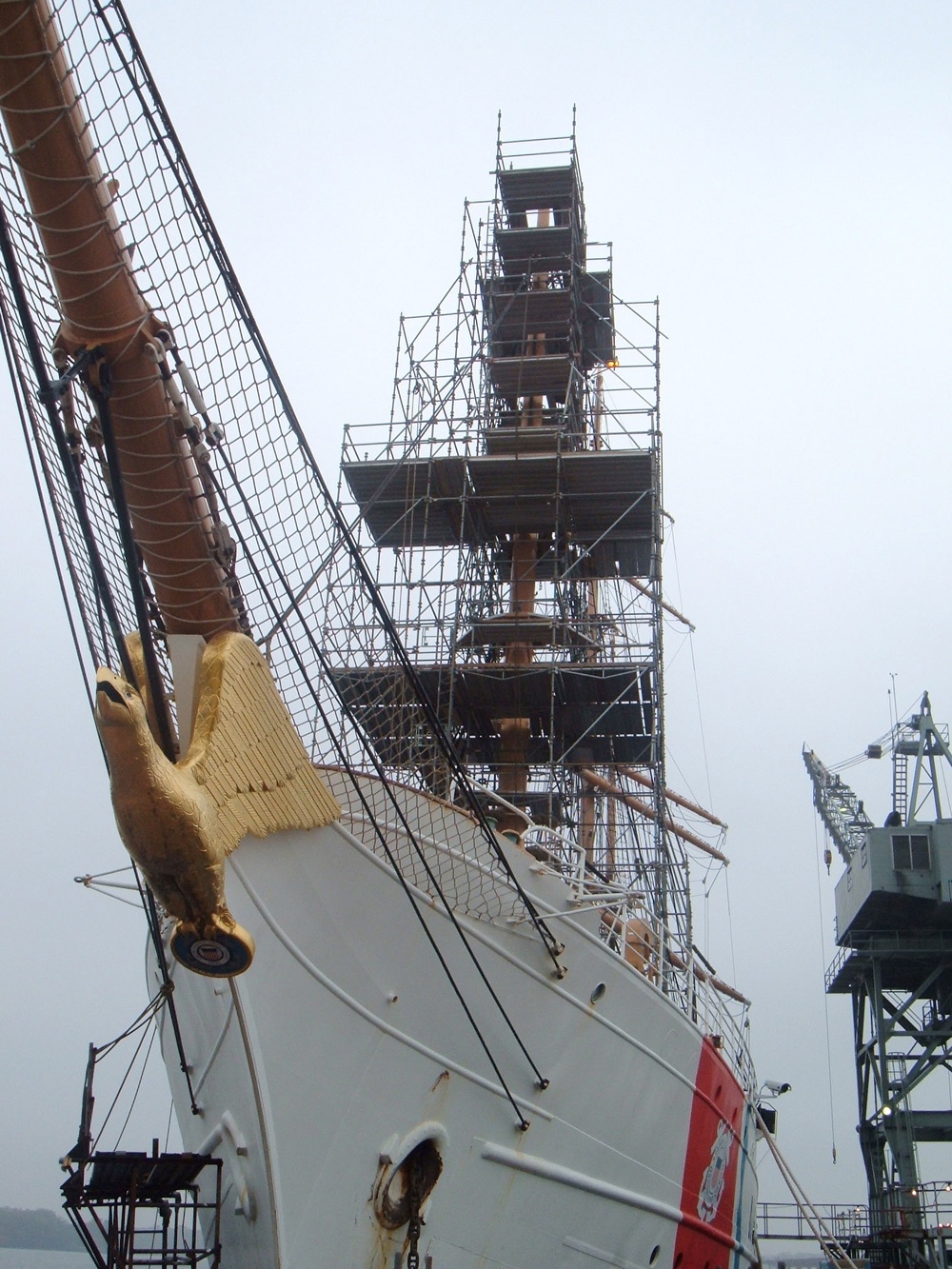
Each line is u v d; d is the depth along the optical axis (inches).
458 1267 576.7
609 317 1424.7
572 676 1097.4
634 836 1250.6
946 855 1540.4
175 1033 559.2
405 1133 548.4
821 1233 1000.9
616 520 1205.1
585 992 626.2
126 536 414.3
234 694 460.4
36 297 394.6
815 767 2026.3
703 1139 775.7
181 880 414.6
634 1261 692.1
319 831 511.5
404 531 1258.0
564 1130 619.5
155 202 380.8
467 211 1381.6
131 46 363.9
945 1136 1571.1
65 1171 521.7
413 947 550.0
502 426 1344.7
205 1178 573.6
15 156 358.3
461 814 593.9
